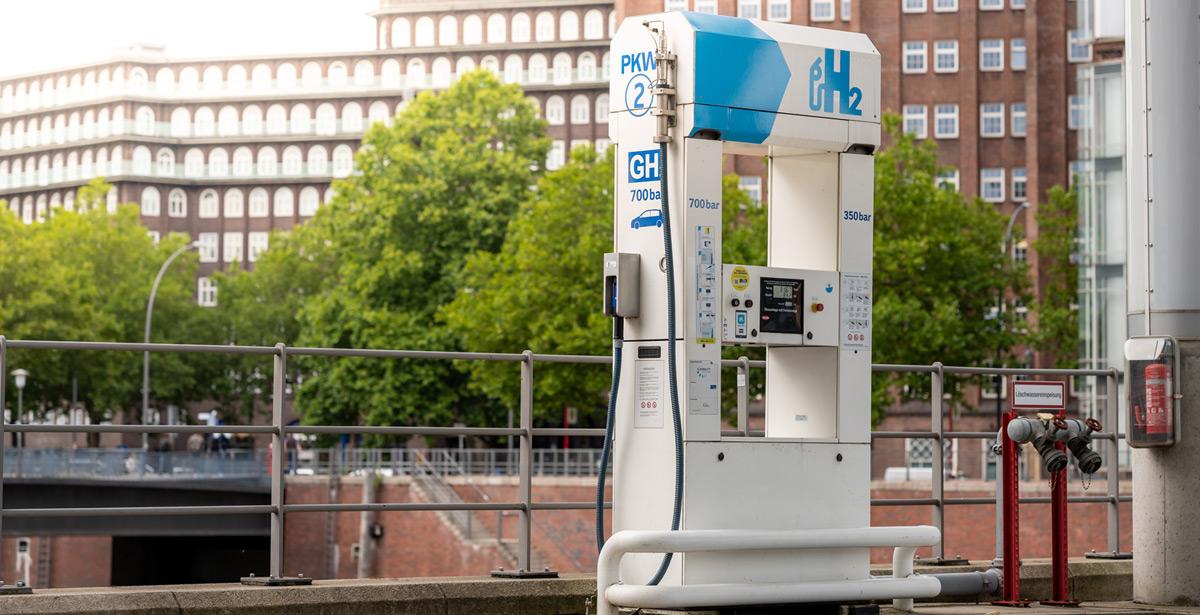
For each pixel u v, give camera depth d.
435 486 55.28
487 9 126.75
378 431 10.51
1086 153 51.88
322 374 67.75
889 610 11.00
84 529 49.41
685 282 9.55
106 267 94.00
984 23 78.00
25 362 78.19
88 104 141.62
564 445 67.06
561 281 53.03
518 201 65.94
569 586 10.63
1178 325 11.81
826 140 10.16
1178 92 11.81
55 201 144.88
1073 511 40.06
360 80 136.12
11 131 149.75
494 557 52.28
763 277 9.97
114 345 9.51
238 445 98.00
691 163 9.58
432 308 65.31
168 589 9.35
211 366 95.62
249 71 139.50
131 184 137.25
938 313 49.78
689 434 9.55
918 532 10.36
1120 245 50.94
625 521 9.84
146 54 142.12
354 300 66.69
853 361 10.36
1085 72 52.03
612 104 9.98
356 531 57.22
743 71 9.76
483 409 65.69
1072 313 58.69
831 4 78.44
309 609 9.59
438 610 10.07
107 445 88.38
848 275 10.36
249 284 99.44
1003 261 54.31
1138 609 11.49
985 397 71.62
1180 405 11.75
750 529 9.78
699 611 9.95
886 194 52.41
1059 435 11.57
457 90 69.62
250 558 63.75
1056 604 11.65
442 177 66.00
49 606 8.80
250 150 136.88
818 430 10.39
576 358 11.31
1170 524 11.77
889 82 78.00
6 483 47.22
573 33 121.88
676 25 9.67
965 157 77.50
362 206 67.50
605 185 54.03
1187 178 11.79
